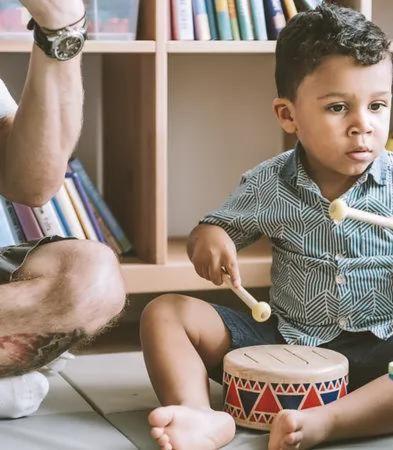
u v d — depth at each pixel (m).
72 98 1.34
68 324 1.28
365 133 1.34
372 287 1.40
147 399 1.42
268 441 1.23
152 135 1.85
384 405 1.22
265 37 1.90
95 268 1.29
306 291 1.42
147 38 1.87
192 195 2.26
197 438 1.16
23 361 1.29
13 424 1.29
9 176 1.38
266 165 1.49
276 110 1.47
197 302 1.39
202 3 1.87
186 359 1.29
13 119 1.41
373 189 1.40
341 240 1.40
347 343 1.40
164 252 1.86
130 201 2.06
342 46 1.34
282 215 1.43
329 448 1.21
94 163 2.25
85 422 1.30
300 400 1.25
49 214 1.87
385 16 2.27
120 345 1.95
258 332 1.43
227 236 1.43
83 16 1.30
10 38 1.78
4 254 1.34
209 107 2.25
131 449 1.19
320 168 1.42
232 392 1.29
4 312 1.25
